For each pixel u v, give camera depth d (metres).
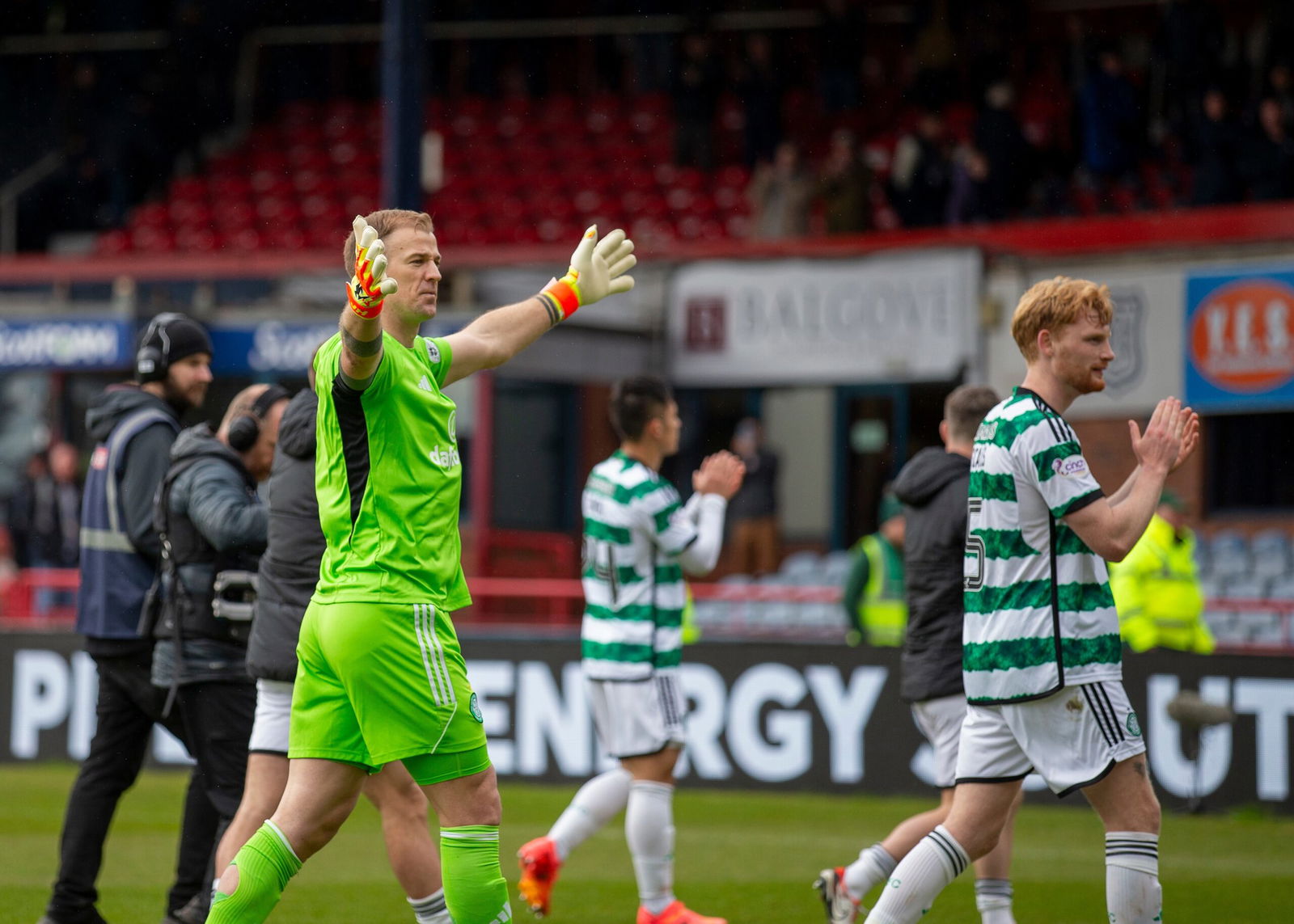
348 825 35.62
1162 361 57.66
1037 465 17.05
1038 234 62.81
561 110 85.38
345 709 15.93
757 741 41.94
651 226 75.88
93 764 22.17
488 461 59.50
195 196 84.31
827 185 66.12
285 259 64.19
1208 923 24.42
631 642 23.64
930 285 61.16
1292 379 55.47
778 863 30.64
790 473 68.44
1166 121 72.00
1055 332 17.64
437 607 15.74
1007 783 17.59
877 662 41.09
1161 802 38.41
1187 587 38.97
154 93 85.19
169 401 22.78
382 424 15.51
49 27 92.06
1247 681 37.75
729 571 61.66
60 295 67.00
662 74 85.38
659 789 23.64
